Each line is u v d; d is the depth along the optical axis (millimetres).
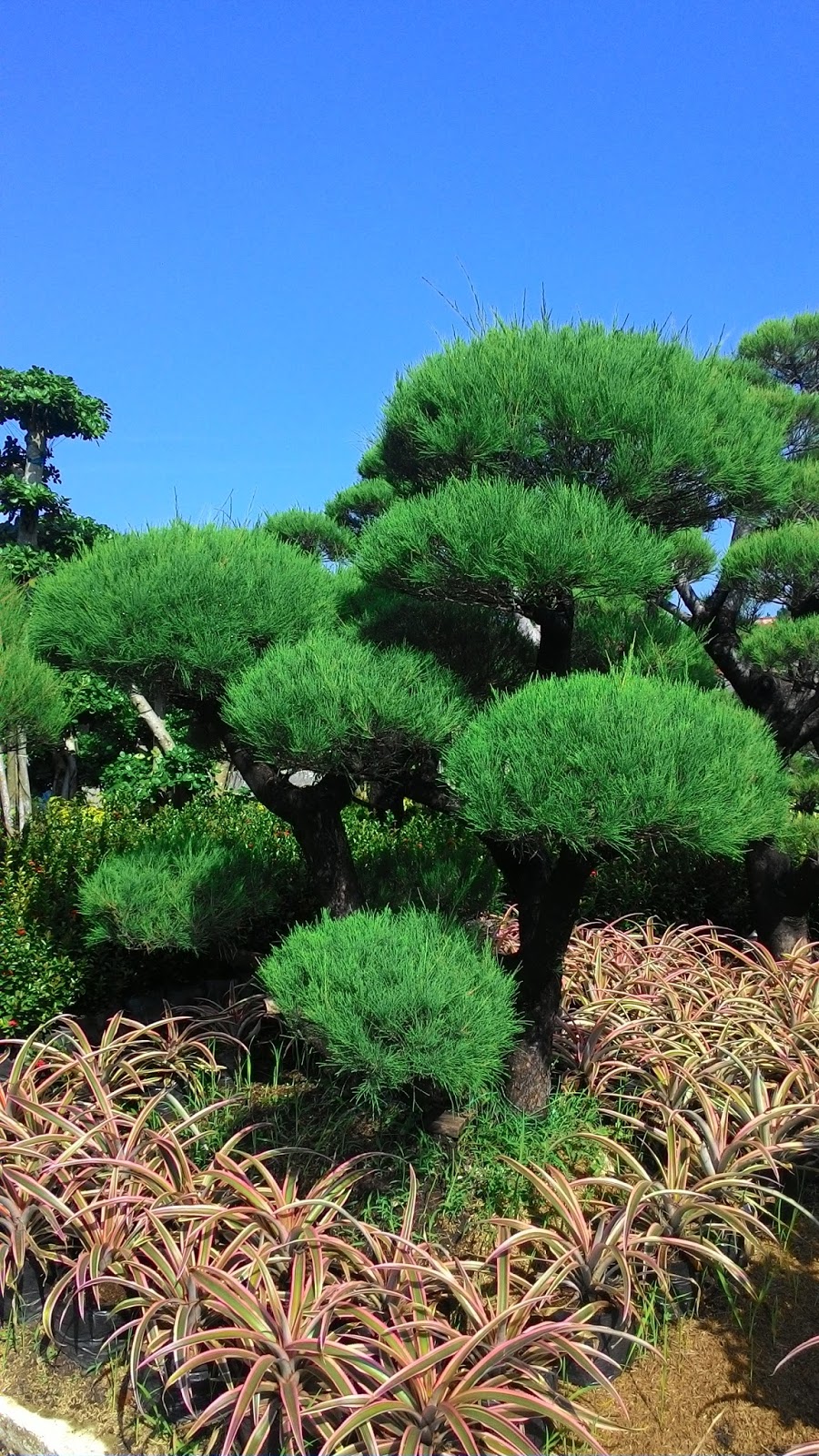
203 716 3816
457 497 3066
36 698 4043
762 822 2740
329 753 3084
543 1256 2748
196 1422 2150
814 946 5746
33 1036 3707
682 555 5297
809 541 5203
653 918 5766
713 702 3002
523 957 3463
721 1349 2609
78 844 5930
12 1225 2736
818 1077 3641
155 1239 2689
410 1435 2047
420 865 4238
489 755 2715
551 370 3156
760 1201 3082
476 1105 3299
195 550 3600
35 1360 2604
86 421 11492
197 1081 3725
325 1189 2855
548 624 3422
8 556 10750
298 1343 2209
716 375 3463
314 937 2980
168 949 4301
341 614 4090
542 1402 2082
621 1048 3736
